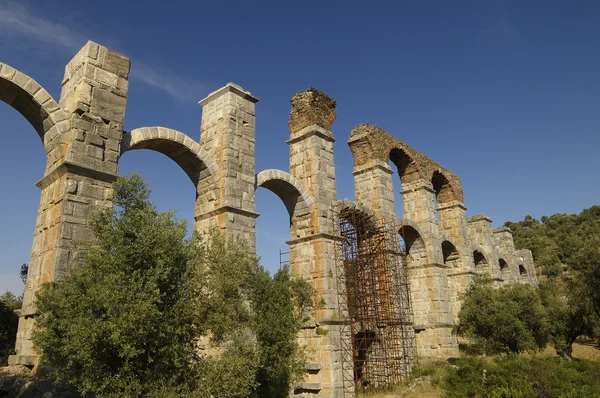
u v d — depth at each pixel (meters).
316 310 25.58
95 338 11.28
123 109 17.89
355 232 30.20
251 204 22.91
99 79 17.33
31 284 15.94
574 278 32.03
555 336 32.78
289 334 21.14
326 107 29.89
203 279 14.55
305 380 24.61
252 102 24.78
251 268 17.17
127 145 18.45
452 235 42.97
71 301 12.11
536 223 126.88
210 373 13.53
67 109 17.52
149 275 12.58
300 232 27.64
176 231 13.76
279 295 21.64
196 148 21.75
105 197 16.45
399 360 29.23
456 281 41.94
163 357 12.47
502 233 57.88
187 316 13.30
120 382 11.66
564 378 21.59
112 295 11.56
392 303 29.95
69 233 15.15
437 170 41.56
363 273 30.78
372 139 33.38
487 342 30.81
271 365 20.83
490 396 21.39
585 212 121.81
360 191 33.53
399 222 33.66
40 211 16.92
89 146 16.39
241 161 23.06
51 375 12.53
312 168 27.98
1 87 16.28
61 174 16.05
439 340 34.56
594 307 30.33
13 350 25.69
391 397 25.16
